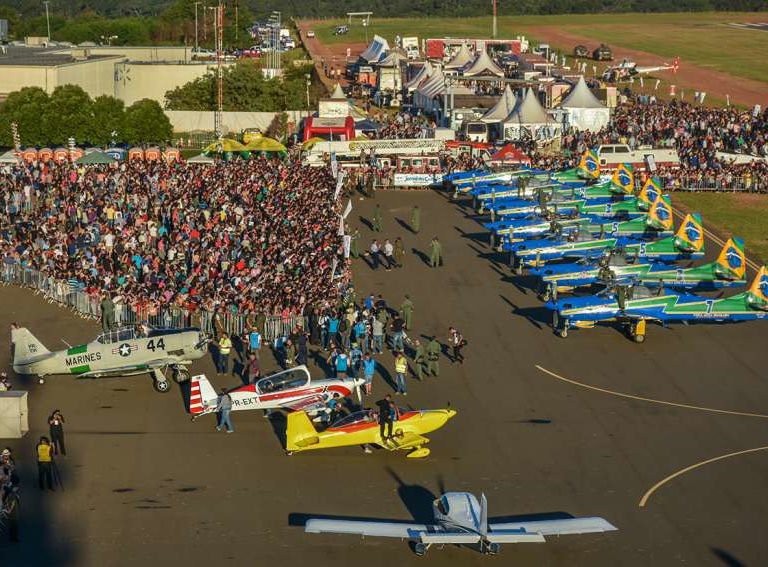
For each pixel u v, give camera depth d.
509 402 45.34
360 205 81.19
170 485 37.06
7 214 71.62
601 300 54.34
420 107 120.19
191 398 41.84
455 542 30.92
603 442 41.44
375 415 39.56
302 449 38.69
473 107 108.81
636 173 89.88
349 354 48.47
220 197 73.62
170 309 53.97
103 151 92.00
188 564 31.91
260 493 36.56
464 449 40.53
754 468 39.38
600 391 46.88
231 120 115.25
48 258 62.34
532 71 126.25
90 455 39.34
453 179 83.44
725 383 48.25
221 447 40.28
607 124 105.00
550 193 76.25
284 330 52.03
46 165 83.31
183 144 108.88
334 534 33.88
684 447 41.16
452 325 55.41
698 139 101.00
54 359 45.62
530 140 97.25
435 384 47.22
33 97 101.31
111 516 34.81
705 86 146.00
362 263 66.25
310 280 55.72
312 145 91.94
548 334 54.44
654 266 60.16
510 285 62.62
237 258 60.78
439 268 65.56
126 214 70.88
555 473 38.56
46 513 34.97
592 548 33.28
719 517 35.50
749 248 72.81
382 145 92.94
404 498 36.34
